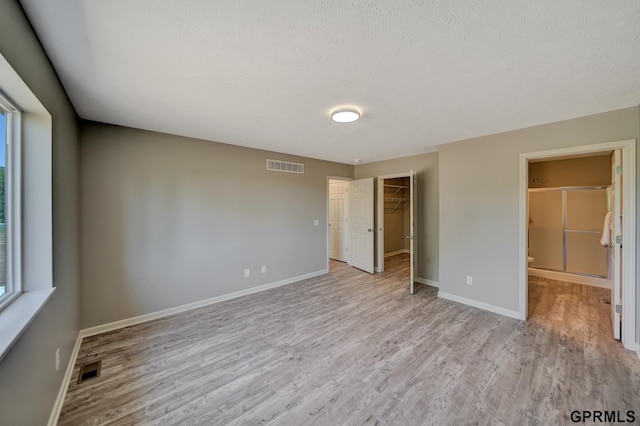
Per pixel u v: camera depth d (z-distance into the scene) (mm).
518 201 3102
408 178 7086
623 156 2469
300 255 4805
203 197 3572
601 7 1188
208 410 1750
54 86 1744
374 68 1745
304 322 3070
